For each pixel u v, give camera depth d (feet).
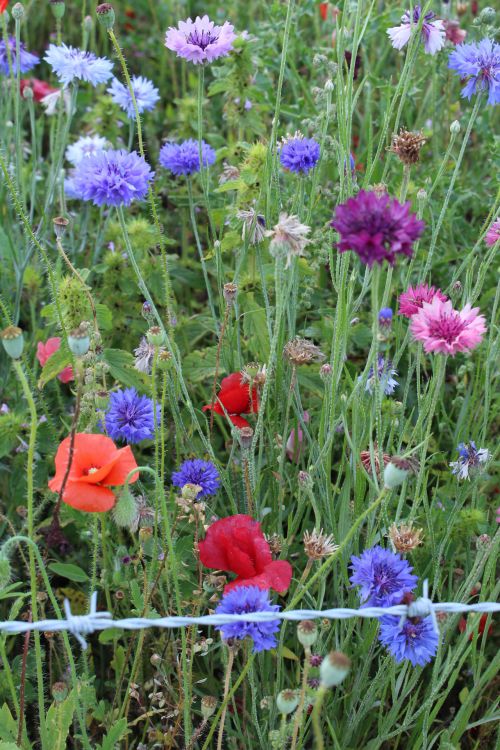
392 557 3.39
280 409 3.99
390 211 3.11
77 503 3.37
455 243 5.11
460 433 4.24
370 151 4.05
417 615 3.24
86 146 5.18
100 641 3.78
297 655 3.93
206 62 4.09
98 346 3.84
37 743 3.84
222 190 4.33
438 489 4.06
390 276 3.42
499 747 3.70
